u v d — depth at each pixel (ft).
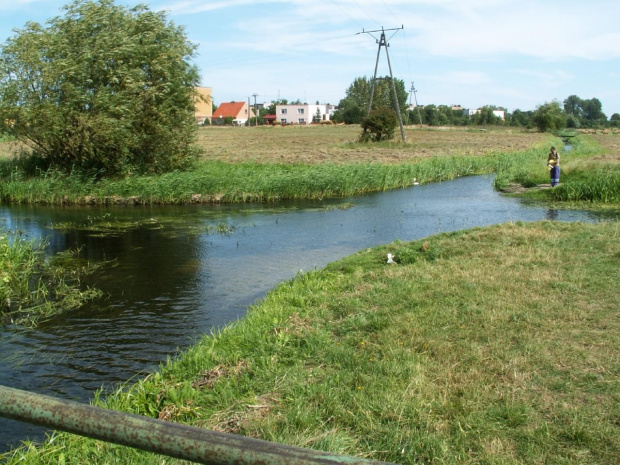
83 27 80.38
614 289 25.31
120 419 4.13
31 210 68.49
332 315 24.09
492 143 173.06
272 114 497.46
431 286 27.02
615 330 20.27
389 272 30.83
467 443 13.39
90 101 78.69
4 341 26.35
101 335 26.91
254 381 17.71
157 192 73.26
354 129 288.10
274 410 15.62
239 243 48.62
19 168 84.89
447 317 22.22
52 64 78.02
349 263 35.76
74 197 74.02
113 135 77.00
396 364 17.92
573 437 13.41
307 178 78.89
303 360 19.17
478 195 79.46
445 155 126.41
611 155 118.52
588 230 40.04
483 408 14.94
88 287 35.12
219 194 75.20
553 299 24.08
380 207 69.36
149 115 83.30
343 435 13.92
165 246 47.73
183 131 89.04
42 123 77.51
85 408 4.25
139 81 80.94
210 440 3.94
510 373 16.96
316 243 48.26
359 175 84.58
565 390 15.83
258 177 79.05
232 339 21.74
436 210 66.08
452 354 18.56
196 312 30.14
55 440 15.25
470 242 37.81
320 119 469.98
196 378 18.48
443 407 15.02
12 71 79.05
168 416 15.79
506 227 42.88
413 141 183.32
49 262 42.14
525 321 21.48
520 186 85.46
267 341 21.16
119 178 81.20
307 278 32.12
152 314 29.94
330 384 16.96
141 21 84.99
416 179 96.07
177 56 84.43
